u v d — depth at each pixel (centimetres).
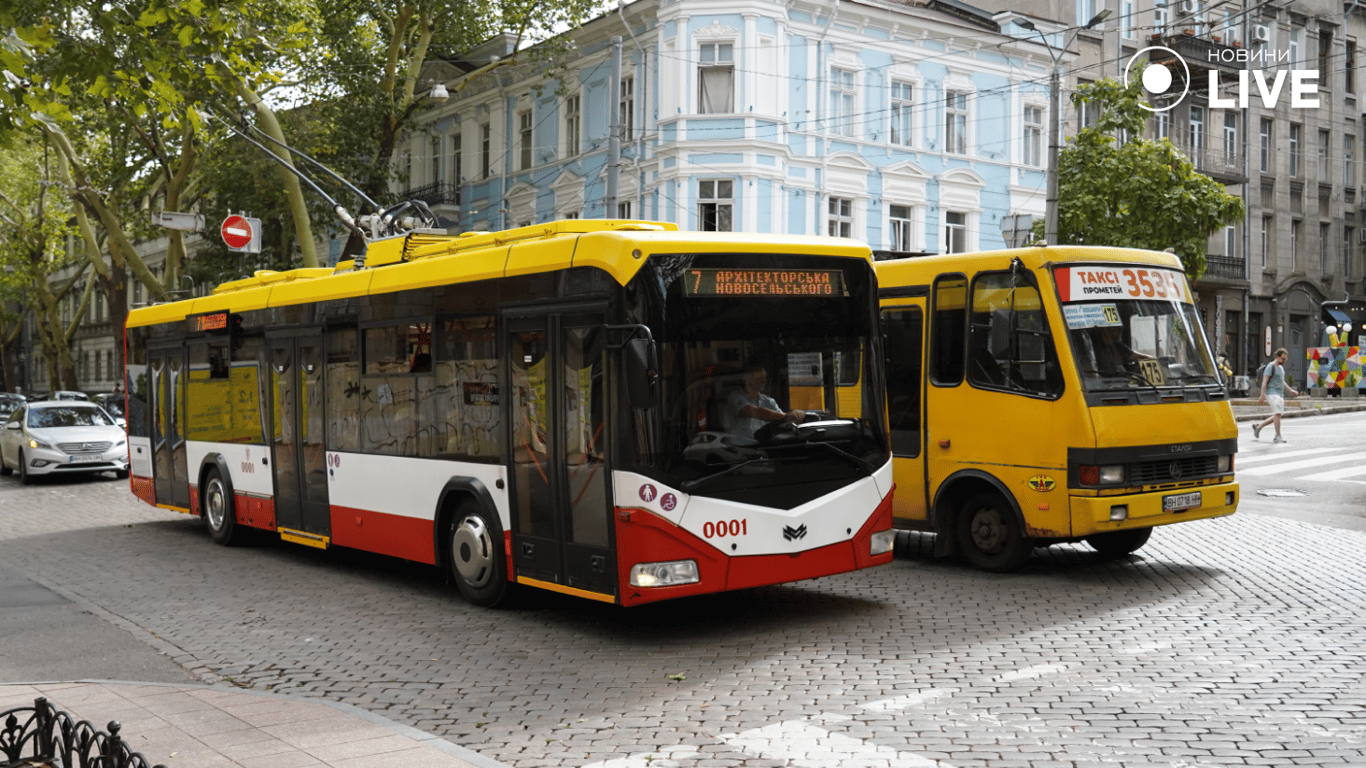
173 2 970
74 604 1030
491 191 3975
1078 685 690
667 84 3194
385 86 3086
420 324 1022
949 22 3509
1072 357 981
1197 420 1027
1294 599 920
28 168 4150
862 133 3366
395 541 1062
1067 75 3847
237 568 1212
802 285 866
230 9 1034
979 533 1070
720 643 823
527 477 893
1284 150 4694
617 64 2277
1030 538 1029
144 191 3625
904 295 1123
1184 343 1058
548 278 866
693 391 806
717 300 823
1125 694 670
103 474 2528
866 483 882
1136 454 981
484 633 877
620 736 616
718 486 809
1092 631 828
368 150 3170
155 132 3053
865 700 670
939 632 836
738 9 3109
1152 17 4125
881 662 755
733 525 812
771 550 827
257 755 568
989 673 722
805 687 700
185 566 1233
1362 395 4169
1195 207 2641
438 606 988
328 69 2961
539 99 3731
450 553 1005
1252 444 2359
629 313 797
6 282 4888
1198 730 601
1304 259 4788
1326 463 1959
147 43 972
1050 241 2434
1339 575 1016
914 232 3494
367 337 1098
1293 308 4738
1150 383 1014
